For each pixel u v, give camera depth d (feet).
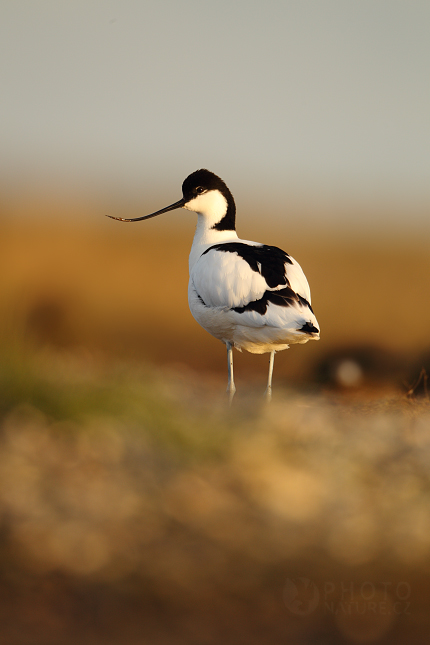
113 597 21.42
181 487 27.07
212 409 35.12
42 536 23.39
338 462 30.25
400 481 29.09
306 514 26.45
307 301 42.63
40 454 27.48
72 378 32.96
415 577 23.17
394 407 38.99
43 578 21.81
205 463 28.84
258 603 21.77
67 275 131.54
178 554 23.50
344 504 27.17
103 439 28.78
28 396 29.60
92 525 24.29
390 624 21.31
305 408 36.96
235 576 22.77
